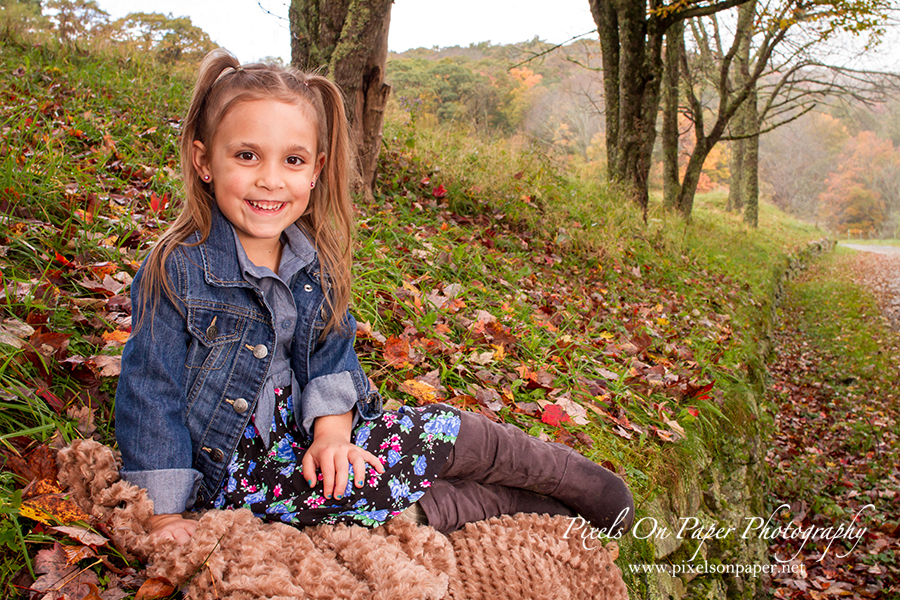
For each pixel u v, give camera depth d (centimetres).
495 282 409
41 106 412
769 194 4944
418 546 139
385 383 230
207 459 142
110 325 207
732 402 414
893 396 863
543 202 626
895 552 522
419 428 152
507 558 147
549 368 300
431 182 553
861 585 486
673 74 1414
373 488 142
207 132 141
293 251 156
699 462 303
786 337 1097
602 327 423
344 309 162
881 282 1948
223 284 143
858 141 5019
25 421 161
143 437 132
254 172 139
